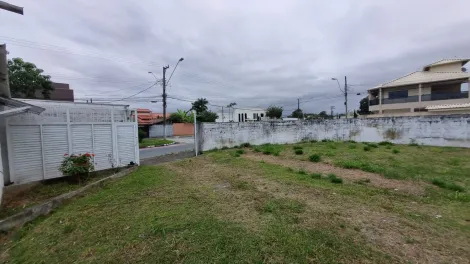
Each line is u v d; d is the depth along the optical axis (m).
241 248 2.87
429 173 6.57
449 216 3.79
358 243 2.96
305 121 16.36
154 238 3.18
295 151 11.02
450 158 8.91
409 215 3.83
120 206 4.52
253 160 9.31
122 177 7.12
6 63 4.84
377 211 4.00
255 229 3.36
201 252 2.81
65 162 6.54
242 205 4.34
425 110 22.94
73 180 6.71
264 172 7.05
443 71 24.52
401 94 25.12
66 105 7.26
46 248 3.13
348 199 4.59
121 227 3.58
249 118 45.50
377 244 2.94
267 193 5.04
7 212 4.37
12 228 3.87
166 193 5.24
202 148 12.98
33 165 6.41
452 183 5.48
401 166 7.43
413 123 13.71
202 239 3.10
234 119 43.97
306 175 6.59
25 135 6.26
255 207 4.23
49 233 3.57
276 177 6.39
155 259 2.70
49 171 6.69
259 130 15.05
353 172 6.88
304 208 4.14
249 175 6.73
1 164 5.16
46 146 6.64
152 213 4.07
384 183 5.70
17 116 6.12
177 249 2.89
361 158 8.91
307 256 2.70
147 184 6.11
